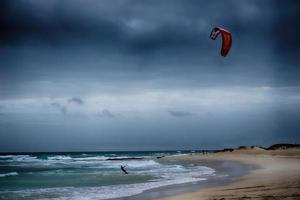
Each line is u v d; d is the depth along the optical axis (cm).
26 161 6166
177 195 1504
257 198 1206
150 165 4122
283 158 4656
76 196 1577
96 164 4644
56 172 3062
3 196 1599
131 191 1695
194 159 5441
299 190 1326
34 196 1597
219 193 1462
